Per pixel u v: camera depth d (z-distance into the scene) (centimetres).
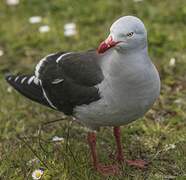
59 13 1295
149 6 1268
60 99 780
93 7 1295
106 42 709
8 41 1215
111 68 715
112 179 777
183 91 1004
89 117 753
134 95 717
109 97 721
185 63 1080
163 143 863
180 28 1195
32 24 1263
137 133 898
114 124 758
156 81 730
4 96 1004
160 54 1113
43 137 895
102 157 832
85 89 742
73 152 834
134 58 707
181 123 910
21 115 960
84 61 766
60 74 784
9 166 812
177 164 805
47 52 1158
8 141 896
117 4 1293
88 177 776
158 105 966
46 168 796
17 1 1337
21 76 840
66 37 1200
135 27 699
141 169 810
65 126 916
